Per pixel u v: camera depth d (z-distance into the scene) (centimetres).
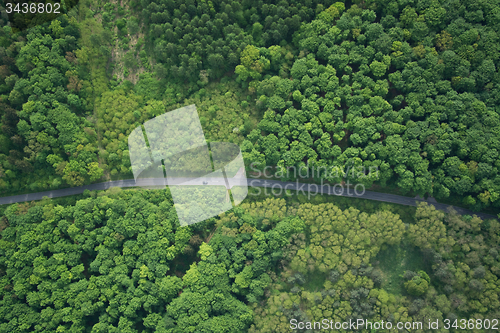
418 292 7731
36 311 7738
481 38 7988
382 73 8112
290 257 7844
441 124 7894
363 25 8388
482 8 8075
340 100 8250
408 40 8344
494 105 7944
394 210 8356
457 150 7806
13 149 8250
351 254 7794
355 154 7975
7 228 7931
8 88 8150
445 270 7719
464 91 8012
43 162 8319
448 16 8169
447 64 7969
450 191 7950
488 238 7831
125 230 7875
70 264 7856
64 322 7794
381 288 7944
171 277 7881
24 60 8075
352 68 8506
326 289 7806
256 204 8231
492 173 7638
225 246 7925
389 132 7944
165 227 7862
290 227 7906
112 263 7819
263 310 7781
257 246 7906
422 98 8006
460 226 7838
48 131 8112
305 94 8356
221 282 7800
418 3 8225
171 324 7575
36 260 7744
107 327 7688
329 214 7931
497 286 7556
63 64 8312
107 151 8362
